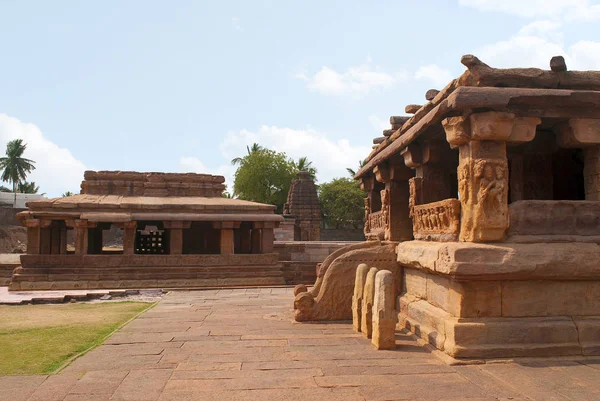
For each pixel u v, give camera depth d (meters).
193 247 20.94
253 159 53.91
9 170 59.94
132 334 8.73
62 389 5.61
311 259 21.39
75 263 16.78
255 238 20.31
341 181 57.97
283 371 6.35
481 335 6.76
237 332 8.88
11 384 5.79
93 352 7.39
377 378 6.02
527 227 7.22
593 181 7.62
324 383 5.84
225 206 18.41
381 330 7.47
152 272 17.19
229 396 5.40
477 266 6.73
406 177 10.95
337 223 55.47
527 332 6.85
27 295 14.08
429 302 8.34
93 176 20.14
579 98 7.00
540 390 5.50
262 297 14.46
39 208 16.88
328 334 8.66
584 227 7.36
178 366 6.60
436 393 5.45
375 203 13.58
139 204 17.75
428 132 8.64
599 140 7.36
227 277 17.67
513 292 7.02
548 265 6.83
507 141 7.16
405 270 9.87
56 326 9.48
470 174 7.11
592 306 7.17
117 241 42.06
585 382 5.76
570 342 6.89
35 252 16.70
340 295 10.02
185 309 11.93
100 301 13.82
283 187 53.56
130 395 5.42
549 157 9.70
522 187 9.48
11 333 8.77
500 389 5.55
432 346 7.41
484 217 6.94
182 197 20.14
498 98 6.80
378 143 12.84
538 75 7.18
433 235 8.42
